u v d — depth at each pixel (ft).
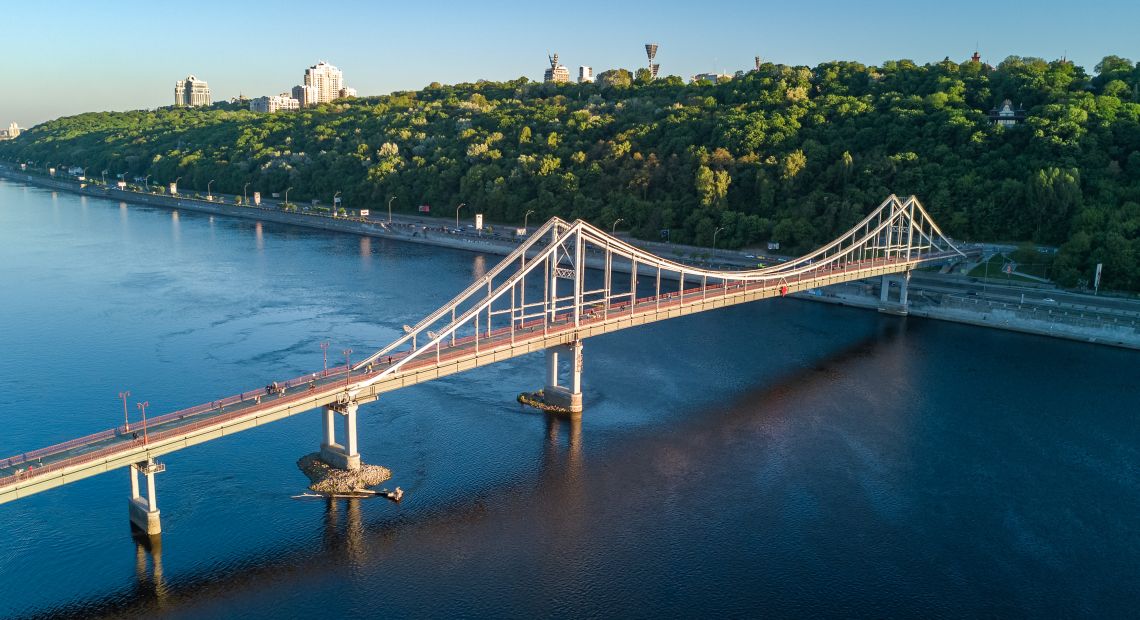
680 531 287.69
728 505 305.73
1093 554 277.64
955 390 430.61
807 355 494.18
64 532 277.03
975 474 332.60
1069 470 336.70
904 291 596.29
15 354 463.42
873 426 380.99
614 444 357.00
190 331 513.45
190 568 259.39
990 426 381.40
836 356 492.13
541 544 277.85
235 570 259.19
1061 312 533.96
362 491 306.76
